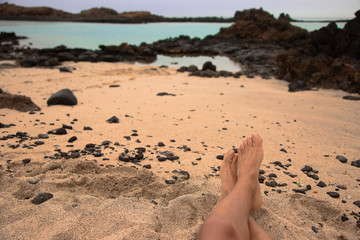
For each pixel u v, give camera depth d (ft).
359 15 45.27
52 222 6.26
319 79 40.86
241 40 114.62
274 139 16.10
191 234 6.07
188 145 14.23
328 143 15.79
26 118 18.76
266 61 71.41
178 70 54.70
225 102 26.73
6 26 216.33
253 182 6.93
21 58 68.18
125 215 6.64
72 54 77.10
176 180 9.60
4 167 9.84
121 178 9.18
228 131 17.13
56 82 39.65
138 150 12.72
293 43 101.65
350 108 25.53
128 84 37.73
